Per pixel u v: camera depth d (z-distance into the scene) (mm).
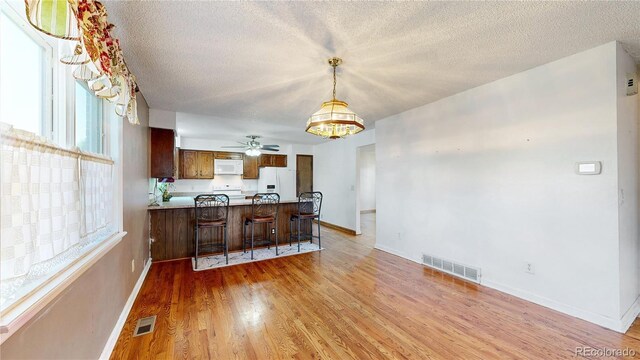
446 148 3416
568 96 2307
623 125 2158
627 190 2213
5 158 835
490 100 2898
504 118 2775
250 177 7441
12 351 860
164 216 4004
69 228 1246
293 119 4504
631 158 2283
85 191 1456
